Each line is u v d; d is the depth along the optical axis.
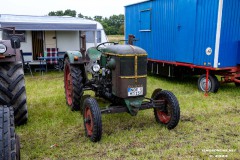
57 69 10.73
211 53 6.04
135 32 9.26
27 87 7.10
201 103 5.36
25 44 9.92
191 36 6.58
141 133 3.79
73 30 10.10
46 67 10.05
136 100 3.68
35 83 7.74
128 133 3.80
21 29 9.18
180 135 3.75
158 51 8.04
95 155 3.18
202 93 6.29
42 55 10.57
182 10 6.79
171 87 7.10
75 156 3.15
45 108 5.04
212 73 6.46
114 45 3.89
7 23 8.96
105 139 3.59
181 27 6.90
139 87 3.65
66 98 5.25
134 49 3.62
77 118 4.42
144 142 3.52
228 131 3.91
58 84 7.57
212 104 5.32
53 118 4.42
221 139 3.62
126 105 3.64
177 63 7.17
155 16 8.02
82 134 3.80
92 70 4.25
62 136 3.73
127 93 3.58
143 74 3.67
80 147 3.38
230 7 5.86
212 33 5.97
